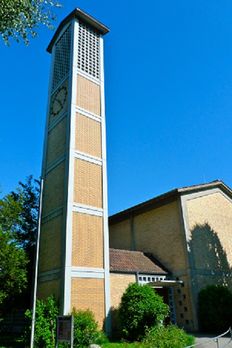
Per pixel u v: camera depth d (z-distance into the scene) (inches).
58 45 954.7
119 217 965.8
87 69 856.3
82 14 896.3
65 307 564.4
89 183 714.8
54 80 914.1
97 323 561.9
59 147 768.3
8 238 639.8
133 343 510.3
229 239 881.5
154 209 876.0
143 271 724.0
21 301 698.2
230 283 816.3
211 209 875.4
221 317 673.0
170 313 725.3
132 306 569.9
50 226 694.5
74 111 768.3
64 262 602.5
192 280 727.1
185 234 771.4
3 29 356.8
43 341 495.8
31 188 848.3
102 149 779.4
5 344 562.3
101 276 642.8
